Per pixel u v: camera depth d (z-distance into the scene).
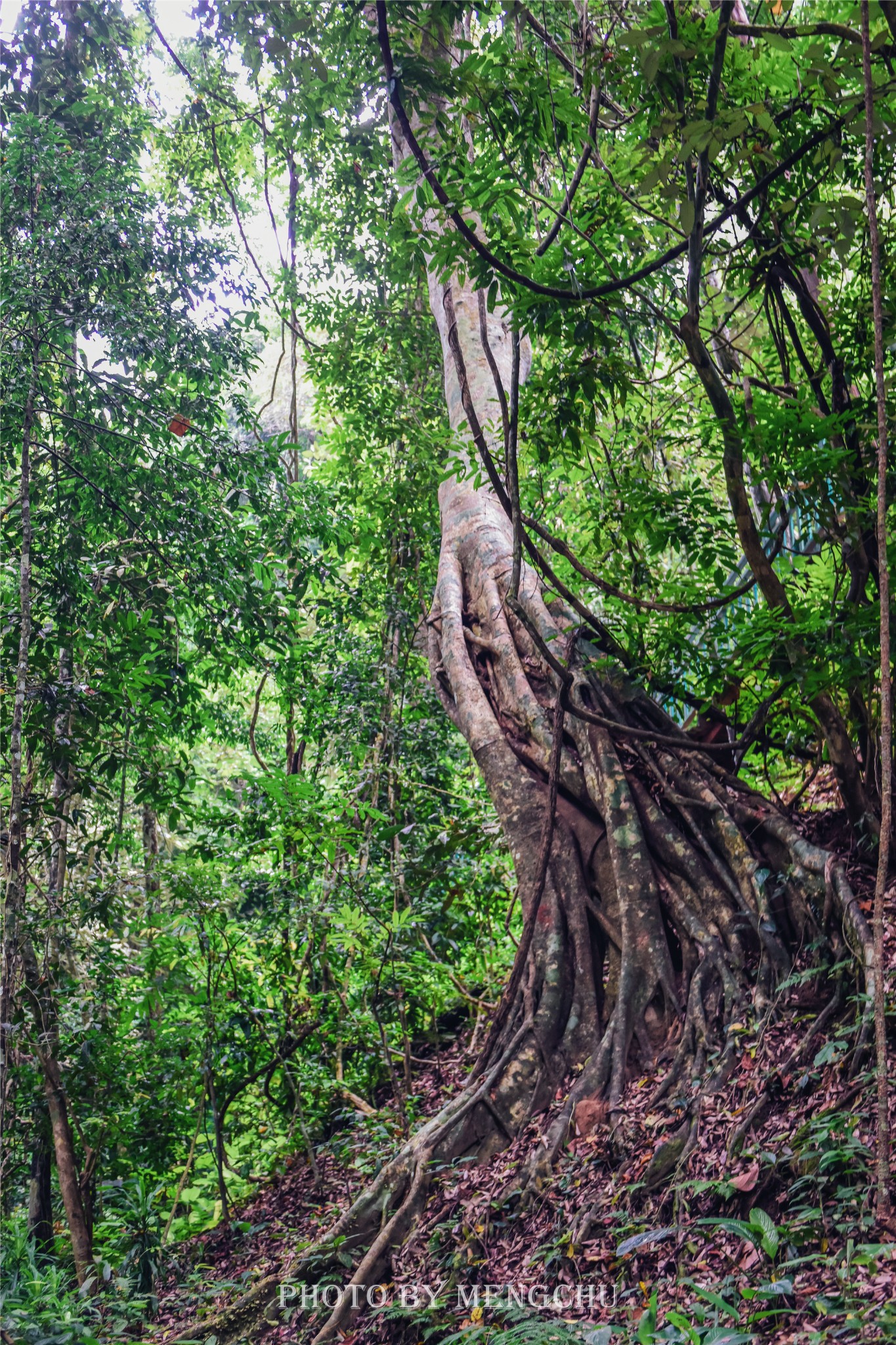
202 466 8.41
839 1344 2.78
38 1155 7.43
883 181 5.10
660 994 5.40
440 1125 5.35
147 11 9.57
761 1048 4.55
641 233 5.39
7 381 7.05
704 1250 3.70
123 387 7.94
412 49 4.44
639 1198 4.22
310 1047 8.02
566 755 6.34
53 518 7.77
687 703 6.18
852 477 4.94
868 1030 4.00
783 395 5.83
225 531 8.22
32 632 7.06
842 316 5.44
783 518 5.28
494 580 7.45
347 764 10.30
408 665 10.82
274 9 4.46
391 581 10.90
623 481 5.85
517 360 4.75
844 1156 3.46
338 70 4.64
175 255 8.10
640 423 6.93
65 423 7.91
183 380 9.45
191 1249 6.89
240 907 7.82
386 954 7.34
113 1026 7.15
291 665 9.55
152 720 7.34
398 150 7.79
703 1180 3.94
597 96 4.61
